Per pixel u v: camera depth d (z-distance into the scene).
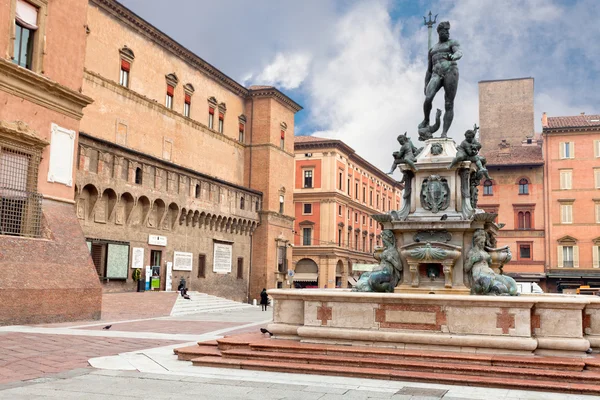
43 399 9.23
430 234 15.45
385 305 12.34
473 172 16.41
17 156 23.20
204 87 54.84
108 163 38.78
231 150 58.97
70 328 20.55
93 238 37.75
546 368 10.59
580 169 68.75
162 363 12.68
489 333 11.52
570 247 68.38
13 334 17.73
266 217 60.31
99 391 9.90
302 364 11.73
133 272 41.47
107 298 34.03
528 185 70.62
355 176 88.38
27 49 24.27
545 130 69.56
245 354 12.38
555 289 68.81
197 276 49.97
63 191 25.50
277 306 13.62
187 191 48.12
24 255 21.89
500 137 76.69
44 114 24.53
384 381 10.70
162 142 47.94
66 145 25.70
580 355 11.12
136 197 41.41
